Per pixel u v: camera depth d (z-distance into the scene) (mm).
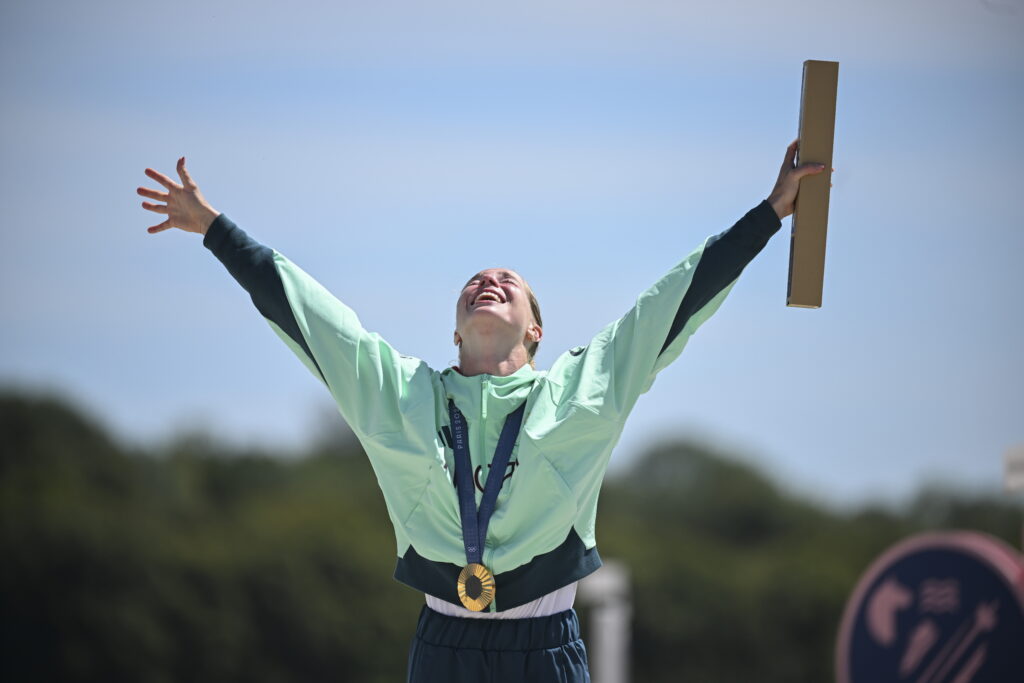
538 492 17984
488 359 19531
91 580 101375
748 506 122375
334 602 99062
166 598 100312
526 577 17984
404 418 18531
